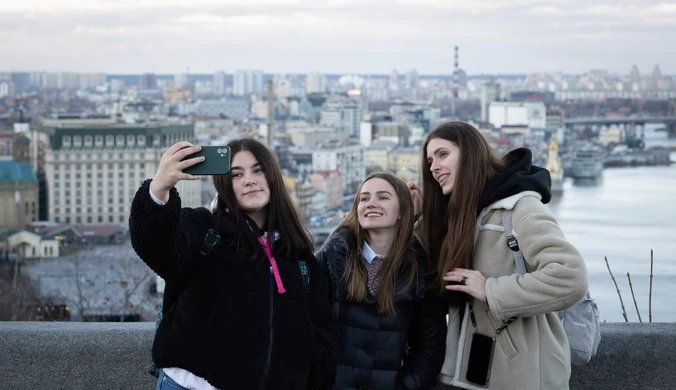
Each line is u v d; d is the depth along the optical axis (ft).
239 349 7.70
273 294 7.89
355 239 8.84
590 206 169.78
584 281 8.13
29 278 132.67
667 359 9.77
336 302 8.70
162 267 7.63
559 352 8.55
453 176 8.77
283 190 8.17
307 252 8.26
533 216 8.39
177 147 7.51
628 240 115.24
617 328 10.03
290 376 7.83
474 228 8.68
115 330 9.74
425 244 9.17
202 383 7.79
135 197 7.48
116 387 9.70
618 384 9.83
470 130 8.79
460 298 8.84
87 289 128.98
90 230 228.43
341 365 8.61
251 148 8.09
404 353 9.03
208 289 7.79
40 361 9.64
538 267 8.29
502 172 8.74
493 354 8.57
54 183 262.67
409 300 8.61
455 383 8.77
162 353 7.77
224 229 7.91
